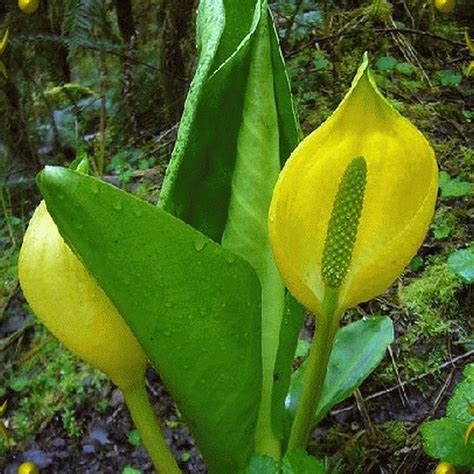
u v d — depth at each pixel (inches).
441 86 41.3
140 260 14.0
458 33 44.6
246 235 17.6
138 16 44.5
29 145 41.5
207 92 15.9
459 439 20.3
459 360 26.9
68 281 15.6
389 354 27.2
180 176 16.5
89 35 39.1
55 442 28.4
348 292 15.1
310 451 25.2
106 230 13.6
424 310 28.5
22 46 39.6
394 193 14.5
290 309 17.7
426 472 24.1
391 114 13.5
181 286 14.5
